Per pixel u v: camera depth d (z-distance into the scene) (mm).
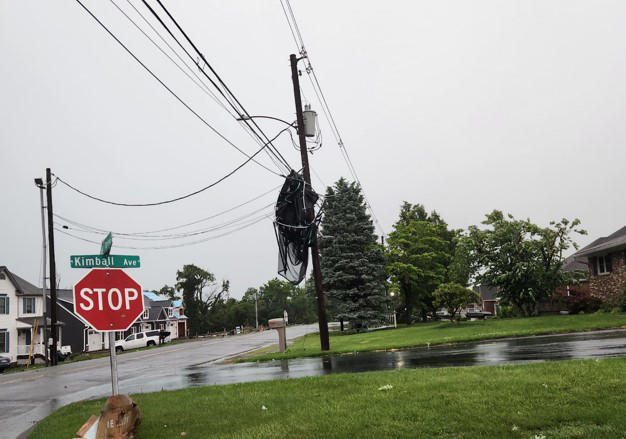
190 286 94062
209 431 6844
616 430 5695
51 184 34031
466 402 7207
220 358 22297
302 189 16406
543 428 6031
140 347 55125
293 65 18938
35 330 40719
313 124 18781
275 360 17250
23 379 19406
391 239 44312
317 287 18703
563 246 30594
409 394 8016
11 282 44781
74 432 7473
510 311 35406
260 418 7367
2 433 8766
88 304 6176
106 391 13164
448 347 16484
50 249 33344
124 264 6473
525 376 8703
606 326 19406
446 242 47250
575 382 7938
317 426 6574
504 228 31156
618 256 28641
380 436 6008
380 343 19938
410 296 44281
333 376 10703
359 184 40312
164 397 9820
